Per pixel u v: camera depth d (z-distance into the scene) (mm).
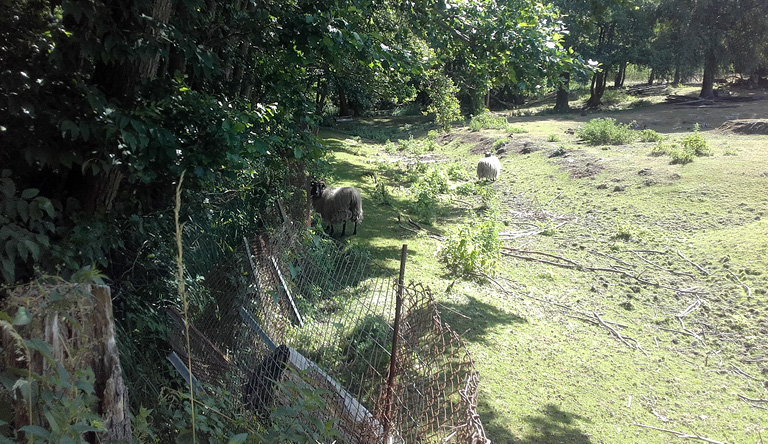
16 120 4324
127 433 2582
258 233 7492
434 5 7988
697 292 10453
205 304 5781
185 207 5816
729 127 23203
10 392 2102
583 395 7109
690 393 7387
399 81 11156
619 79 48750
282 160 8086
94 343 2326
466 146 26812
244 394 4508
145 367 4625
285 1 6988
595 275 11555
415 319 5301
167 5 5023
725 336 8930
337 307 6836
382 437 4070
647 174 16766
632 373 7828
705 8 35562
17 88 4188
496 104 48500
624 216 14609
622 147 21047
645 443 6223
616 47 37562
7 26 4270
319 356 5605
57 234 4586
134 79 5004
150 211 5672
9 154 4695
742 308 9633
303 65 7344
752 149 18438
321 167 12914
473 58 8906
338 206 12938
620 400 7102
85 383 2062
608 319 9633
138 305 4953
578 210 15625
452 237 11617
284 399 4227
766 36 35469
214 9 6566
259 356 5051
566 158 20266
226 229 7055
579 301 10352
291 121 6613
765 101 34906
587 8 33594
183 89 5129
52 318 2146
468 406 3887
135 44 4582
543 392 7090
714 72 37312
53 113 4133
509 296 10367
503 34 7668
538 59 7684
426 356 5223
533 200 17141
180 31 5348
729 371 7992
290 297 6184
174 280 5406
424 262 11656
